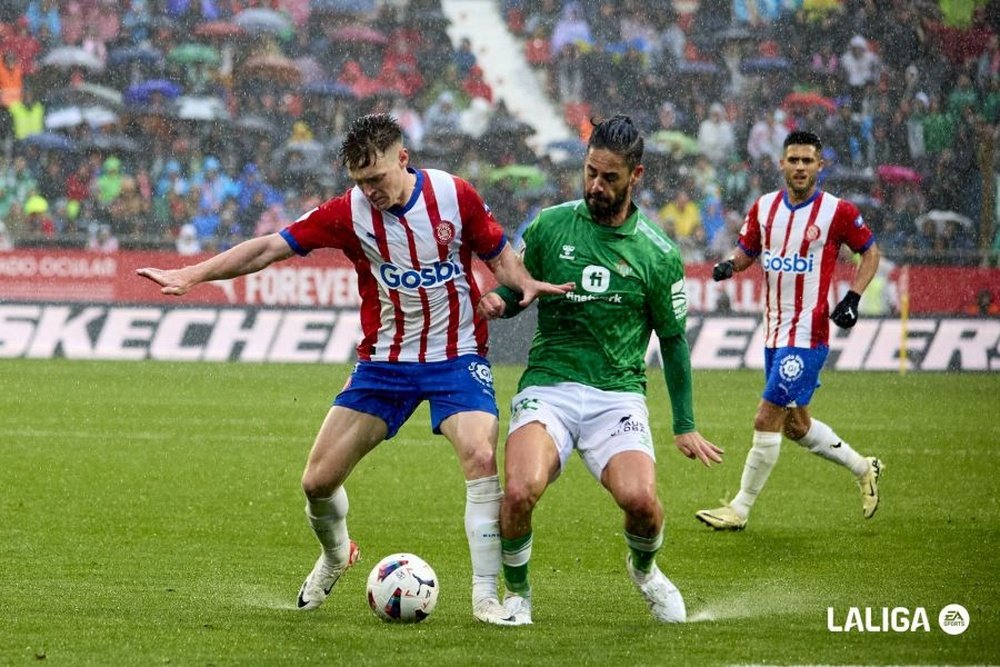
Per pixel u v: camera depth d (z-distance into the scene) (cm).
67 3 8644
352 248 1853
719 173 8438
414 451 4119
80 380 5919
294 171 8238
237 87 8562
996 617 1955
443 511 3095
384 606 1850
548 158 8500
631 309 1905
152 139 8200
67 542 2608
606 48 9019
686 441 1912
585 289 1897
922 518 3042
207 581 2233
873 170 8419
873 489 2930
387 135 1753
